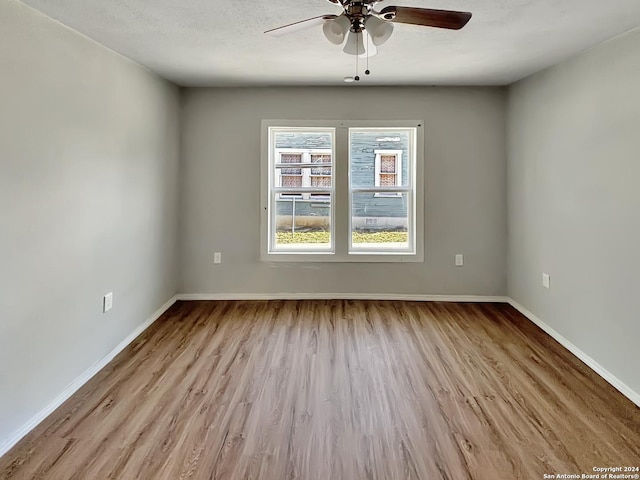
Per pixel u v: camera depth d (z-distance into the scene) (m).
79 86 2.49
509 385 2.53
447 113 4.16
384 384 2.54
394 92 4.15
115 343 2.98
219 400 2.35
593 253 2.75
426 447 1.94
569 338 3.06
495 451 1.90
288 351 3.04
